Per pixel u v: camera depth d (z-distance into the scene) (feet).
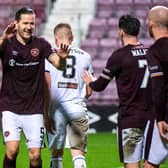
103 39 163.22
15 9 175.42
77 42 161.58
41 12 173.88
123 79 46.73
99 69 155.84
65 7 174.19
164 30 41.81
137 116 46.06
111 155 88.94
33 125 50.75
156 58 40.91
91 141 110.52
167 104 40.81
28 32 50.55
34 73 50.98
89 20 169.17
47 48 51.21
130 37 47.42
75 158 56.85
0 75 154.61
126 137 46.29
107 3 173.58
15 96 51.03
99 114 129.90
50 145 57.77
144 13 169.78
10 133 50.49
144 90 46.37
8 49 50.57
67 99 56.75
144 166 44.24
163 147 42.93
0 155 86.94
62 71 56.44
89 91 57.16
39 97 51.29
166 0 171.83
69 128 57.62
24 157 85.51
